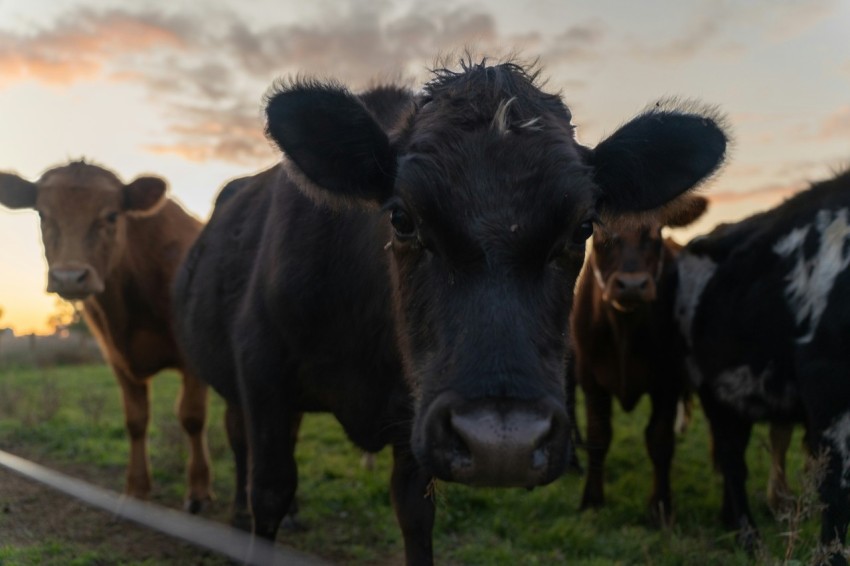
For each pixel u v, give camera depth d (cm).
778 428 588
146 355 598
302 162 286
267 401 380
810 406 449
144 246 616
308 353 368
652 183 303
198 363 498
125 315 595
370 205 297
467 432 211
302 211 372
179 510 577
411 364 264
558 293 254
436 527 538
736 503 533
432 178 247
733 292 541
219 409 1002
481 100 271
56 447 763
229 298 444
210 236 507
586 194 251
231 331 437
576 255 263
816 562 393
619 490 635
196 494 580
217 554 474
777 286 498
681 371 601
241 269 437
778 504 570
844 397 431
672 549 488
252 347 383
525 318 231
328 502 594
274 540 386
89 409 925
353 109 284
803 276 477
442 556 493
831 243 466
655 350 600
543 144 251
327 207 343
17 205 619
